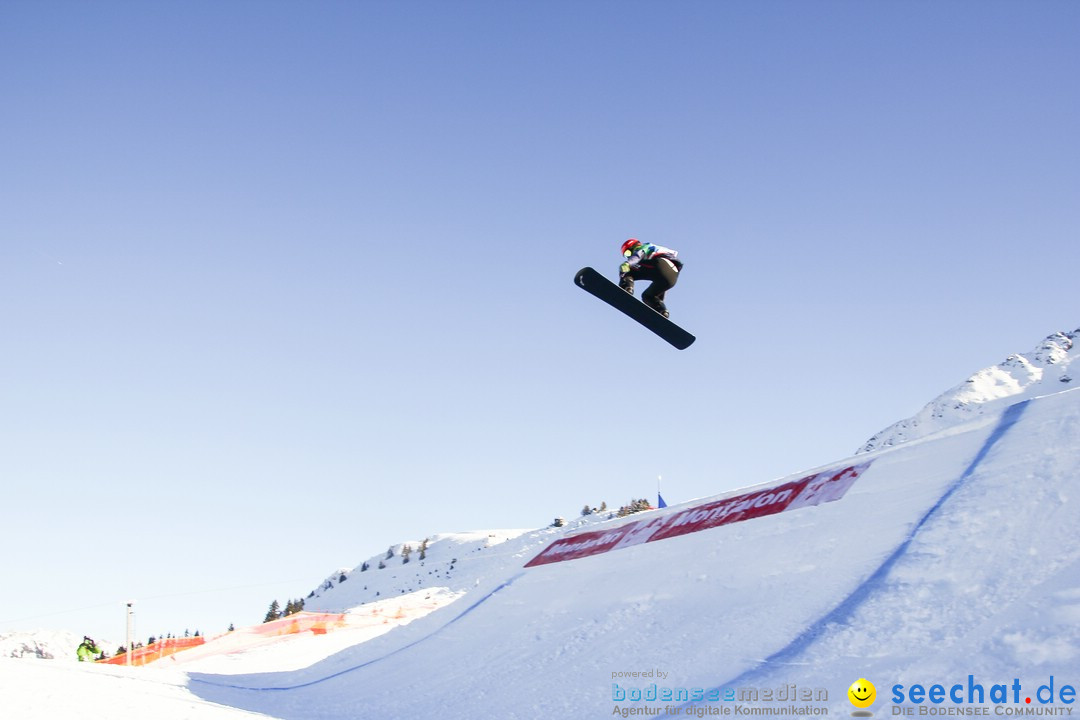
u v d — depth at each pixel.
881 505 11.80
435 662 15.11
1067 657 6.51
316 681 16.45
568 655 12.38
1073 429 10.59
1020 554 8.68
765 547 12.67
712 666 9.62
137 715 8.88
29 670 11.14
